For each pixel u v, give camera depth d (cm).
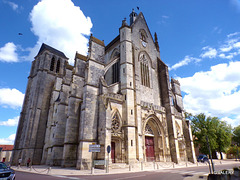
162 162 3184
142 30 4291
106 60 4694
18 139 4469
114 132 2700
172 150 3456
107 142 2400
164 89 4066
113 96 2945
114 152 2703
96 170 2148
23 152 3947
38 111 4462
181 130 4066
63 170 2186
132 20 5256
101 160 2266
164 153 3347
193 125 5256
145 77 3881
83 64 3456
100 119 2627
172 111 3788
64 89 3694
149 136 3406
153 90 3934
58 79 4762
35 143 4128
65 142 2717
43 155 3897
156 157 3309
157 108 3656
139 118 3042
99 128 2583
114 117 2847
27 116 4612
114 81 3906
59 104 3481
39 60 5447
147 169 2320
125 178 1429
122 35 3622
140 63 3894
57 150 3059
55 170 2194
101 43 3316
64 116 3434
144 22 4481
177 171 2044
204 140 4669
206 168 2461
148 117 3356
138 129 2931
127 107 2947
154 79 4119
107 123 2492
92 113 2670
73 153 2731
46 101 4738
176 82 4959
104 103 2644
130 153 2659
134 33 3975
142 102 3359
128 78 3203
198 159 4516
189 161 3684
